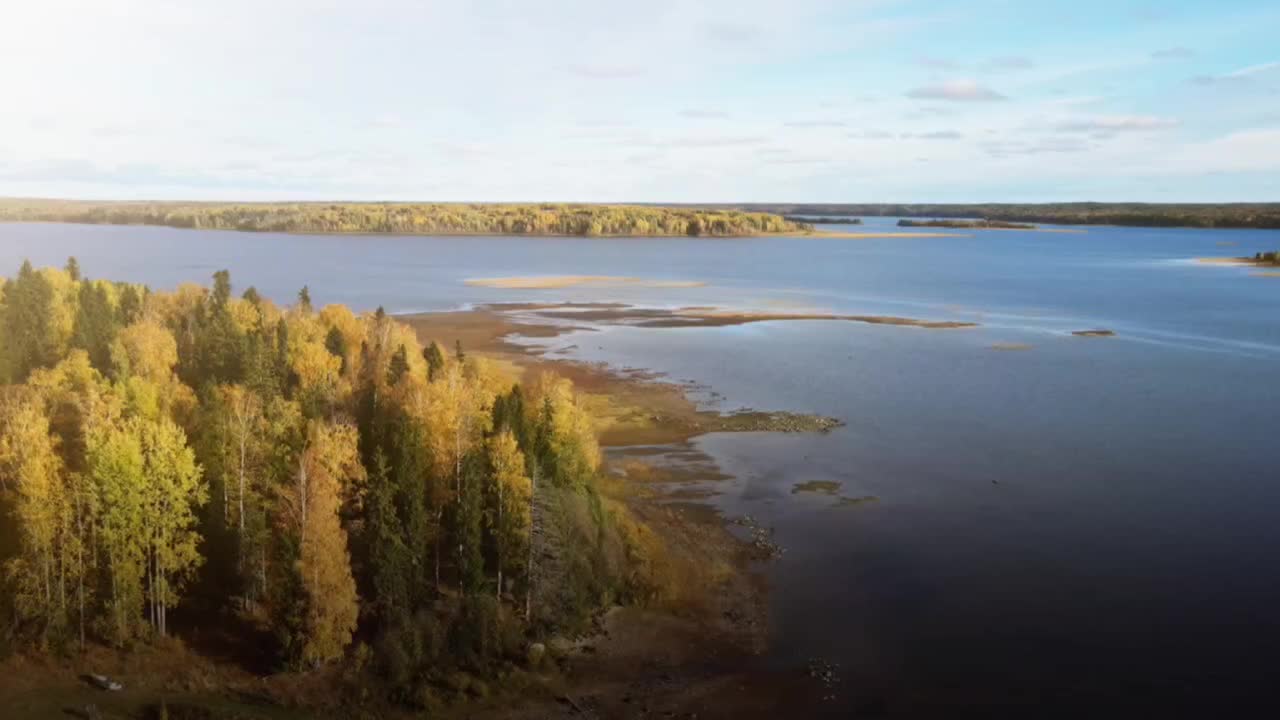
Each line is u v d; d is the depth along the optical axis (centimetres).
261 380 7119
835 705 5022
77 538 5075
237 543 5619
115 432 5219
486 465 6056
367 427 6775
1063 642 5678
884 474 8681
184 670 4991
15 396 6294
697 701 5047
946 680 5266
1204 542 7150
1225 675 5312
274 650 5178
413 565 5553
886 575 6569
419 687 5000
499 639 5391
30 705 4544
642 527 6906
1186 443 9762
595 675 5297
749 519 7538
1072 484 8450
